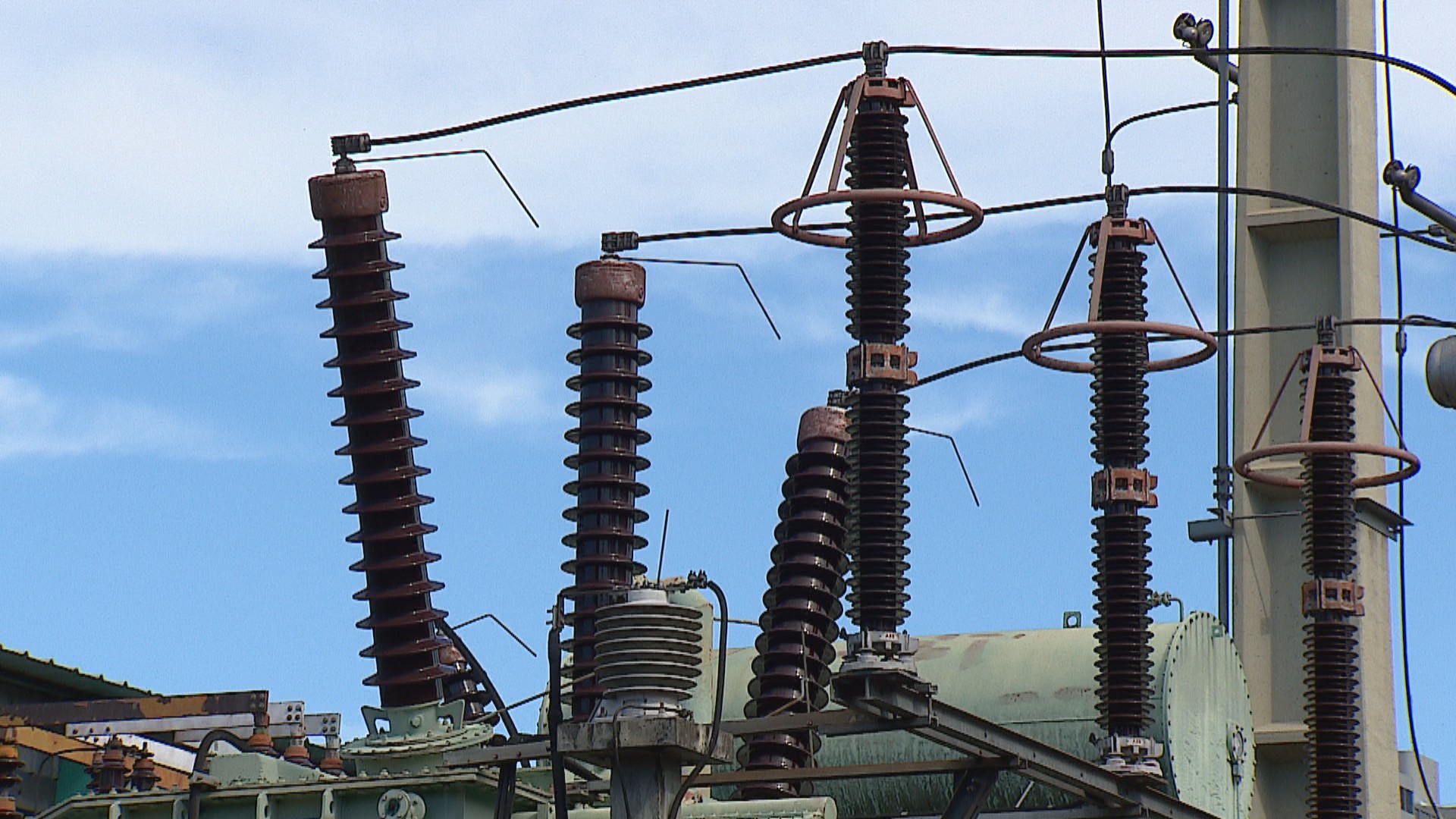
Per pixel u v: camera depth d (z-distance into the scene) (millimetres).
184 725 25281
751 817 19422
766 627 22281
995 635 26516
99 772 23797
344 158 21031
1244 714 26578
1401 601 30422
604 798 21375
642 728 16031
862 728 18047
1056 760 19672
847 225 19578
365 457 20812
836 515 22484
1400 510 30750
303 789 19234
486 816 19406
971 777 19125
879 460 18375
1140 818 20875
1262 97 32281
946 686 25750
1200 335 21250
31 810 24641
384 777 19031
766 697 21672
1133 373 21547
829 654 22266
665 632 16422
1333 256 32000
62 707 22750
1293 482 27438
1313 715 25422
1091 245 21828
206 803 19500
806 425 22812
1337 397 26125
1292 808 30328
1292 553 31453
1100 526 21359
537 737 18641
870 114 18891
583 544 20719
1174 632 25422
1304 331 31953
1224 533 31328
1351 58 31656
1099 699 23844
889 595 18031
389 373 20859
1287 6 32531
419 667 20625
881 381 18531
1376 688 30719
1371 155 32188
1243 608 31047
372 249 20875
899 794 25203
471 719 20859
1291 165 32125
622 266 21312
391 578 20734
